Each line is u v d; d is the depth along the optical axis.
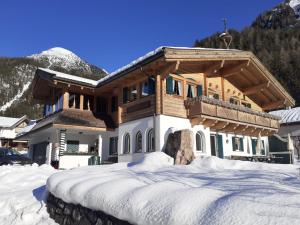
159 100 13.51
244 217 2.54
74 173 6.88
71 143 18.19
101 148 17.78
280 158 18.94
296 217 2.37
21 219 6.26
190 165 9.77
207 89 16.12
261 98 21.03
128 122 15.58
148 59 13.12
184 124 14.24
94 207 4.46
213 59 14.52
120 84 16.39
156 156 10.71
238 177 5.96
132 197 3.77
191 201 3.11
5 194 8.38
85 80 17.97
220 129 16.53
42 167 13.45
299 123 26.30
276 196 2.93
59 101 18.22
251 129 17.95
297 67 62.81
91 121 16.72
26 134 21.03
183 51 12.98
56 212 6.06
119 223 3.88
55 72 17.66
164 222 3.05
